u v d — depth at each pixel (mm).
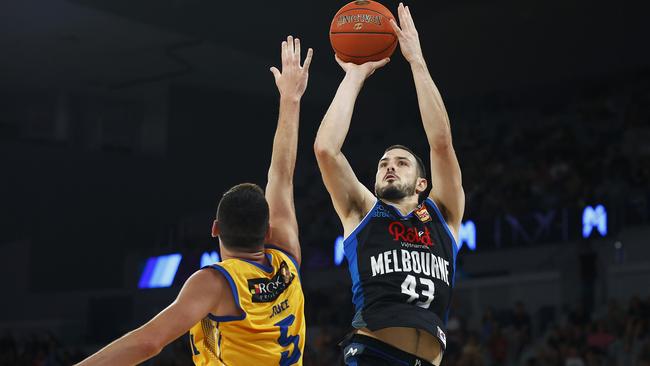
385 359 5488
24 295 34844
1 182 34719
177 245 34594
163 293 32688
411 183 5926
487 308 23719
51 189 35688
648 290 23828
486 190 32531
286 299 4836
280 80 5586
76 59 34781
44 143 35781
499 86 39312
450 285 5766
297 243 5203
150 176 37938
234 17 31750
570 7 35031
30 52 33844
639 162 31047
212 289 4531
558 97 39625
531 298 25344
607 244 26156
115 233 36875
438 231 5848
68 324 33156
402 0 34281
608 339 20672
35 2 28625
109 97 39500
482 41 37062
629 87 37781
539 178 32344
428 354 5551
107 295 33656
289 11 32562
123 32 31719
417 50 6098
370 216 5824
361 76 6148
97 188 36688
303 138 41344
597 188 29781
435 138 5867
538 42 36625
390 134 40656
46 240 35344
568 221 26938
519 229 27922
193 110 39375
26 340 31531
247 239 4758
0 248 34719
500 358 21750
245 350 4613
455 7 35594
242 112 40656
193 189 39000
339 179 5840
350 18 6262
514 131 38500
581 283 24172
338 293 28203
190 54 34438
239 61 35375
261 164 40969
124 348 4191
